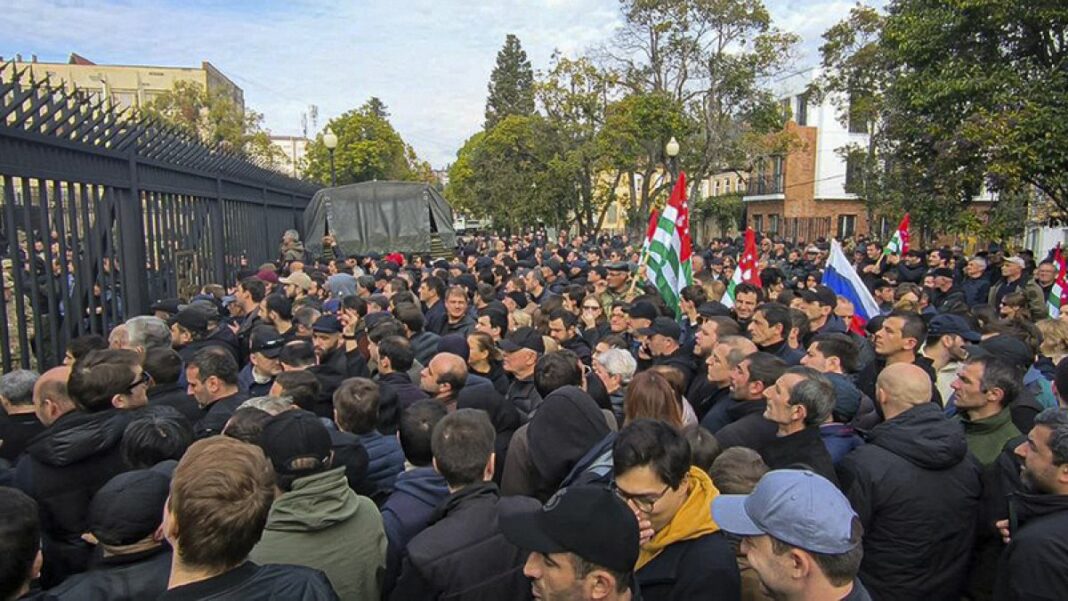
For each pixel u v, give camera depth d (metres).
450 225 18.53
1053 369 5.37
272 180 15.20
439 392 4.56
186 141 9.25
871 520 3.40
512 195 44.59
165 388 4.58
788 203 43.09
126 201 7.38
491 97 70.94
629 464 2.62
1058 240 20.34
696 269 12.12
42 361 5.67
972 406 3.98
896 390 3.59
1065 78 12.69
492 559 2.78
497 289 11.30
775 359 4.29
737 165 36.12
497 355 5.70
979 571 3.53
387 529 3.13
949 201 14.99
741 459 3.12
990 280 12.80
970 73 13.54
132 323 5.27
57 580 3.20
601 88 36.94
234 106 38.41
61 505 3.17
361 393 3.85
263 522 2.18
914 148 15.85
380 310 7.61
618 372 4.95
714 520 2.42
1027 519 2.95
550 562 2.06
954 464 3.39
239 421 3.36
